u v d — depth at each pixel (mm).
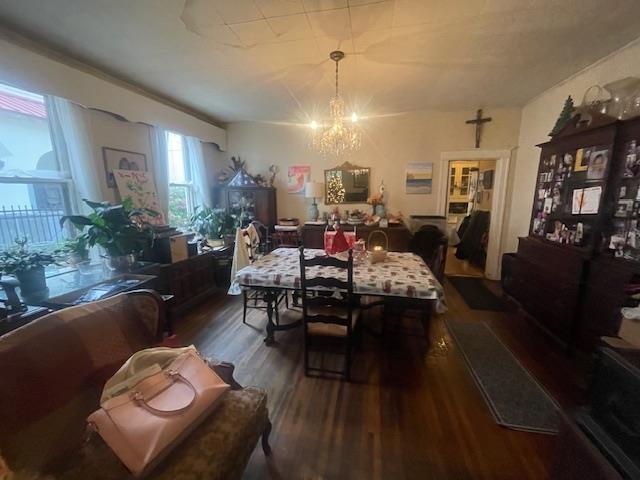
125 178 2881
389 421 1606
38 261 1735
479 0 1686
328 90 3186
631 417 883
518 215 3861
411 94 3340
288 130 4559
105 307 1244
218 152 4680
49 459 932
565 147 2545
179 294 2990
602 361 1008
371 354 2281
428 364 2150
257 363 2150
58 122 2318
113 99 2625
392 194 4395
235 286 2246
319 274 2109
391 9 1768
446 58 2434
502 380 1959
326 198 4602
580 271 2178
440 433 1527
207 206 4113
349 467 1338
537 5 1737
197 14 1810
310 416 1641
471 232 4988
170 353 1181
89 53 2338
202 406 1020
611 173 2051
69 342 1060
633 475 826
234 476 1016
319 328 1953
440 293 1869
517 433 1527
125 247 2186
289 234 4316
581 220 2340
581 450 993
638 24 1945
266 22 1908
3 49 1828
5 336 926
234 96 3398
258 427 1189
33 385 920
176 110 3486
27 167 2146
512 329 2707
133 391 987
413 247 3984
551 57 2426
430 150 4188
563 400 1764
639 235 1860
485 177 5145
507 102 3662
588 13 1819
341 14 1818
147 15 1826
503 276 3545
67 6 1727
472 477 1287
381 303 2332
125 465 826
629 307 1769
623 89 2078
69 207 2424
